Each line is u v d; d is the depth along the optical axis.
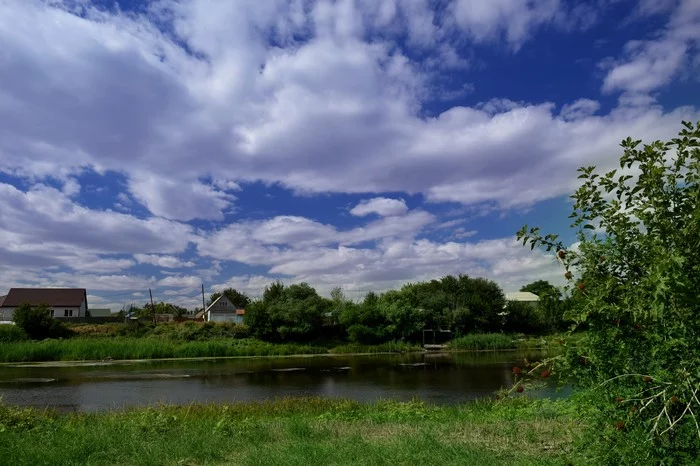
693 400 3.55
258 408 16.02
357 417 12.34
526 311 66.31
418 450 7.66
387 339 62.44
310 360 45.94
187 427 10.42
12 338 51.50
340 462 7.14
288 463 7.14
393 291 67.75
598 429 4.12
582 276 4.46
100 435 8.98
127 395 23.62
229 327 62.84
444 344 62.12
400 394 22.72
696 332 3.63
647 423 3.58
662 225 3.85
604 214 4.45
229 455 8.09
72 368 37.69
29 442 8.48
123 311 76.50
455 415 11.95
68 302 78.75
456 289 74.81
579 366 4.31
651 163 4.14
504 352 51.72
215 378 30.77
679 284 3.41
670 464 3.54
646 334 3.96
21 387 26.48
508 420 10.43
